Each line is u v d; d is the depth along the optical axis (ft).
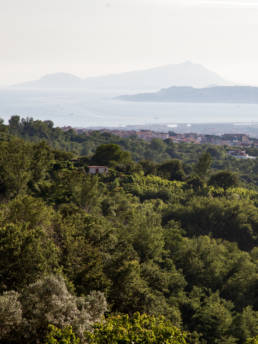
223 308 245.04
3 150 342.44
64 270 152.97
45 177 427.74
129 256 204.95
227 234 431.84
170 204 474.49
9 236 137.18
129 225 285.84
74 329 106.63
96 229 208.54
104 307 123.95
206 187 561.84
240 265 314.96
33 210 183.62
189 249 319.68
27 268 132.57
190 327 235.20
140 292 179.83
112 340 93.30
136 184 528.63
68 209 234.79
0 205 200.44
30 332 105.60
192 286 290.97
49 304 110.63
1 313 103.76
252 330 245.45
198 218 442.09
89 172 543.80
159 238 270.87
